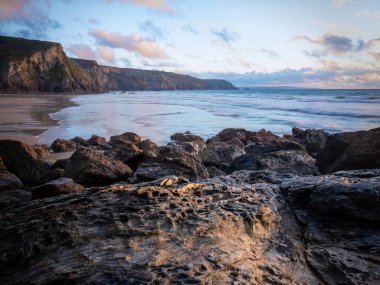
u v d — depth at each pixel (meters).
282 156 11.55
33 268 3.12
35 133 21.75
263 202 4.93
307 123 30.33
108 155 12.31
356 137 10.51
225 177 6.63
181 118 33.78
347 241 4.17
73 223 3.78
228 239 3.80
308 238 4.34
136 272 3.00
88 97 90.38
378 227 4.39
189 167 9.24
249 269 3.34
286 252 3.94
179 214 4.06
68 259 3.20
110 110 41.91
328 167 10.95
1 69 113.31
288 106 51.22
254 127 28.17
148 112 40.00
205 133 24.39
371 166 9.14
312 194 5.12
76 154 10.27
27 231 3.67
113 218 3.88
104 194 4.71
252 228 4.15
